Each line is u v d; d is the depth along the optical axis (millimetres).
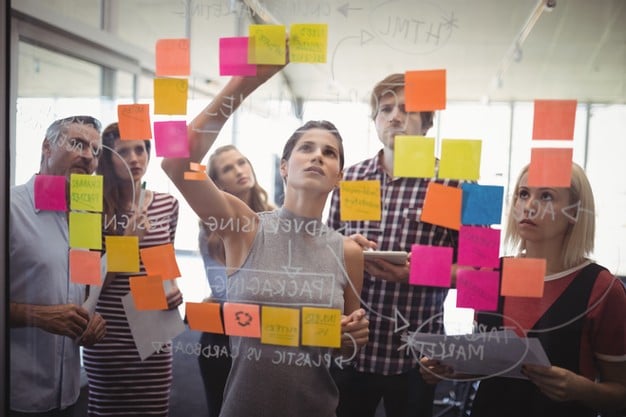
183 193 1105
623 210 982
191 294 1116
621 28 964
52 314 1178
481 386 1049
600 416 1027
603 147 982
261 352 1095
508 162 996
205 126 1087
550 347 1018
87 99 1133
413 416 1065
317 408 1091
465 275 1020
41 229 1168
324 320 1066
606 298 999
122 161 1124
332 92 1042
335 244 1061
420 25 1007
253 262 1086
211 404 1128
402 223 1030
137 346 1151
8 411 1186
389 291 1049
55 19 1132
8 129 1141
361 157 1042
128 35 1098
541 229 1001
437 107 1006
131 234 1131
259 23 1049
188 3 1069
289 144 1063
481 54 995
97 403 1182
